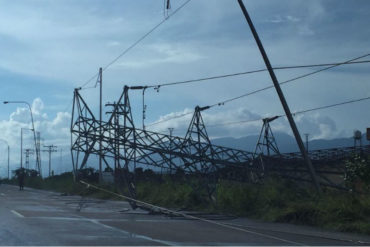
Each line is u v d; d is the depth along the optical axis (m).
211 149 27.56
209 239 11.99
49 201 29.00
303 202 17.30
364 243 11.67
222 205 21.11
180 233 13.24
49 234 12.50
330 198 16.12
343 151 29.25
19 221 15.83
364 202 15.18
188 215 18.80
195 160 25.53
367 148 28.00
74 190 40.09
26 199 31.23
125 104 27.28
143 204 22.78
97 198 33.12
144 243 11.10
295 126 17.53
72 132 28.03
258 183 25.41
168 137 26.97
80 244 10.78
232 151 28.41
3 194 40.03
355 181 18.27
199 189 23.92
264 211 18.31
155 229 14.21
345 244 11.49
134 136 26.47
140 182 32.28
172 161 26.00
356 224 13.87
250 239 12.09
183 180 27.72
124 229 14.05
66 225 14.84
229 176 27.80
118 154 25.83
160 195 26.92
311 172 17.55
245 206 19.58
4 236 12.02
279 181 22.91
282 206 18.27
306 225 15.58
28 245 10.55
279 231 13.99
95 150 27.75
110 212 20.77
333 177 27.66
